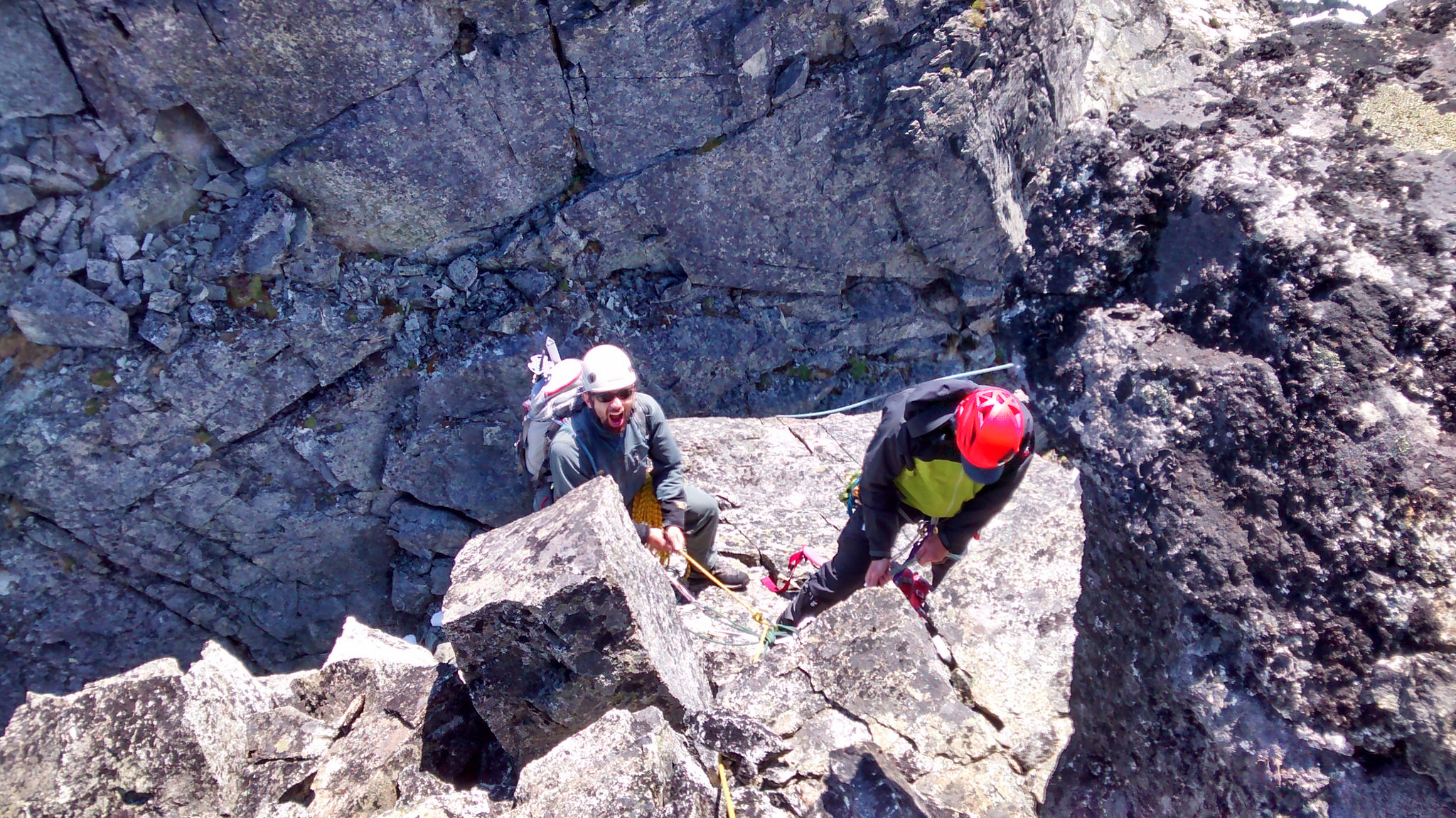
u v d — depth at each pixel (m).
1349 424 1.83
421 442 6.91
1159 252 2.30
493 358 6.75
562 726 2.55
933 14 5.76
